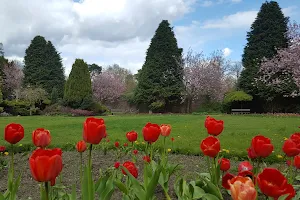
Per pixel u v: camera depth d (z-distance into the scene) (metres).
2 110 24.94
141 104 32.66
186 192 2.69
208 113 28.25
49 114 25.59
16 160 5.81
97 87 36.53
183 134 9.93
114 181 2.12
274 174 1.38
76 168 5.16
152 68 31.84
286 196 1.43
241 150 6.46
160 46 32.34
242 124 13.86
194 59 31.30
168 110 32.09
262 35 28.81
